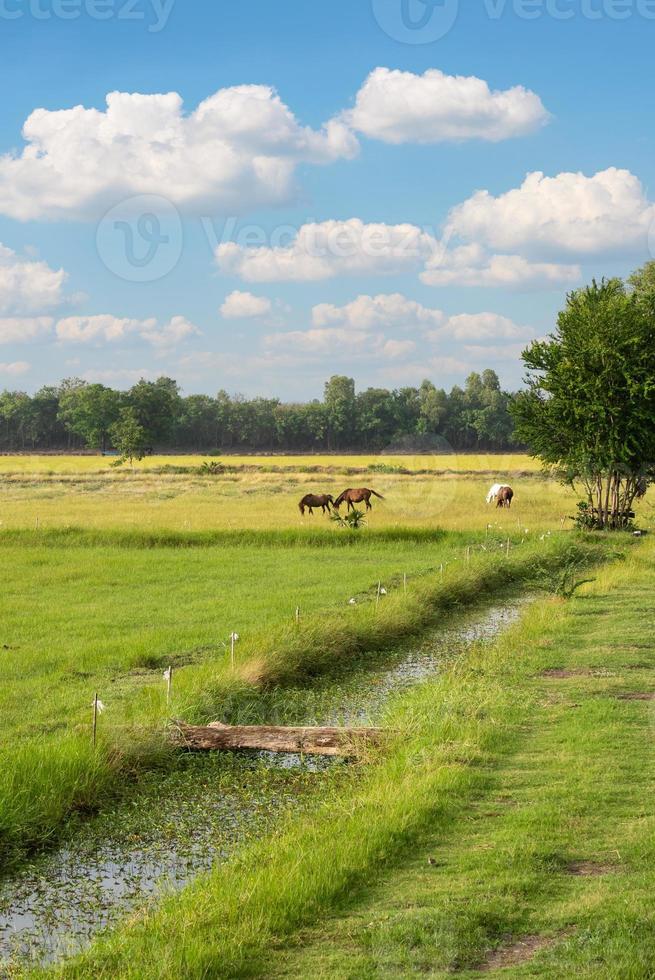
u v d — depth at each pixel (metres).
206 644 16.98
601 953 5.91
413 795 8.82
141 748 11.07
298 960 6.04
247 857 8.03
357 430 153.62
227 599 21.86
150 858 8.70
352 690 14.60
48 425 171.62
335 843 7.73
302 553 30.48
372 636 17.33
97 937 7.07
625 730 11.03
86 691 13.68
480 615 21.05
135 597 22.25
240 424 162.12
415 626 18.84
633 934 6.13
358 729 11.41
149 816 9.70
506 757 10.17
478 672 14.35
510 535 33.53
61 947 7.01
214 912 6.68
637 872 7.14
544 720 11.68
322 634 16.34
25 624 18.98
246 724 12.70
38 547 31.27
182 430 162.25
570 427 37.06
